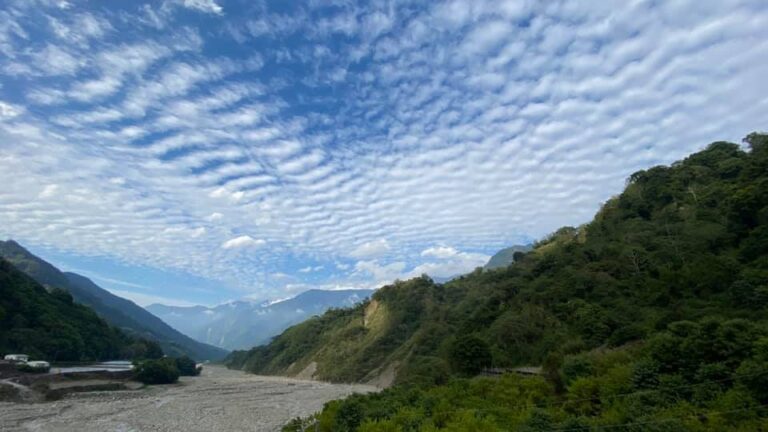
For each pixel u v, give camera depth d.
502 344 72.12
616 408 35.38
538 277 89.81
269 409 84.00
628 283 69.50
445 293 175.50
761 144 84.25
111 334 154.38
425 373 73.94
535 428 34.66
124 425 64.25
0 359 100.50
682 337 38.62
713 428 29.62
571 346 59.78
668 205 85.25
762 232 57.97
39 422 63.06
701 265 59.38
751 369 31.80
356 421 48.03
